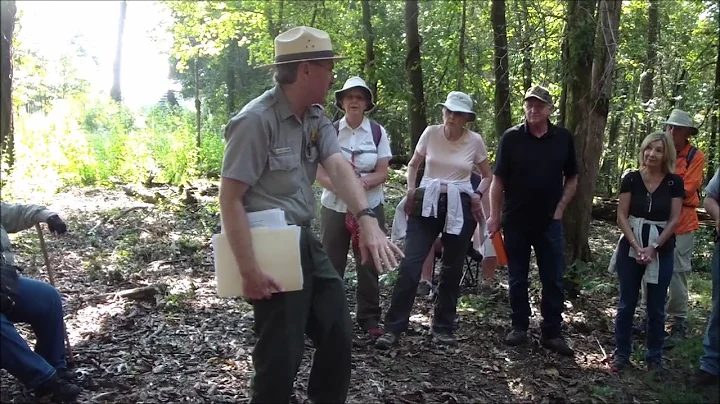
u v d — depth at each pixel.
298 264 2.73
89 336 4.56
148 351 4.34
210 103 27.70
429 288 6.38
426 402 3.91
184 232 8.64
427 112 13.41
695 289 7.11
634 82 14.66
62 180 12.50
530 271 7.43
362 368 4.37
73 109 15.63
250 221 2.78
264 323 2.83
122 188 12.50
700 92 12.84
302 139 2.94
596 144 6.68
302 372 4.16
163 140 14.34
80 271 6.38
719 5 9.60
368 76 13.61
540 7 8.15
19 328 4.66
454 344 4.91
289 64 2.81
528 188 4.78
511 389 4.20
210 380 3.95
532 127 4.81
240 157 2.70
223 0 15.54
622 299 4.59
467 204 4.96
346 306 2.98
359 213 2.94
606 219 11.76
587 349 5.02
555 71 7.68
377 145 4.99
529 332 5.32
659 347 4.53
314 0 14.55
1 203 3.75
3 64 3.07
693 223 5.30
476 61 12.91
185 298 5.54
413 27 11.49
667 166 4.44
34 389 3.41
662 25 15.19
